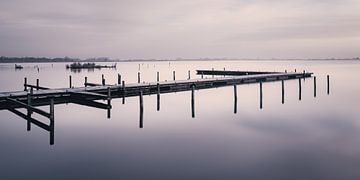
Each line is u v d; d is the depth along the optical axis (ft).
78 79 222.69
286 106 108.78
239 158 52.75
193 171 46.85
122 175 45.27
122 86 92.17
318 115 91.81
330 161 50.75
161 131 72.33
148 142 63.10
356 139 64.23
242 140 64.18
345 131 71.51
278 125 78.38
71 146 60.03
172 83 104.78
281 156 53.62
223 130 73.05
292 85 183.62
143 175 45.42
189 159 52.34
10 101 68.49
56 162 50.90
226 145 60.64
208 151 56.85
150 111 99.96
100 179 43.80
